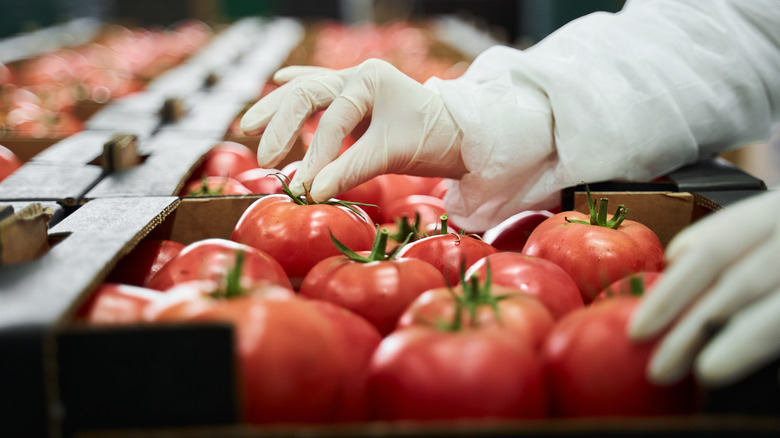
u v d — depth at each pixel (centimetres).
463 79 141
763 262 63
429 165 127
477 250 104
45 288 71
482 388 64
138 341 62
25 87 323
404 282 88
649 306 64
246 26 685
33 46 454
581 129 124
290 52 487
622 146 123
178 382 62
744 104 134
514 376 64
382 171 121
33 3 616
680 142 127
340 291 88
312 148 115
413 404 65
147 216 103
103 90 309
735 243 65
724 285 63
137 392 62
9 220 81
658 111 126
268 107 128
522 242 133
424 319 75
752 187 125
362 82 118
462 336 67
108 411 63
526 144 125
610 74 128
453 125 125
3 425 63
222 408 62
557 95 126
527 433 56
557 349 70
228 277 73
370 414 70
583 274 99
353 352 75
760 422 57
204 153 158
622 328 67
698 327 62
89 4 768
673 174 130
